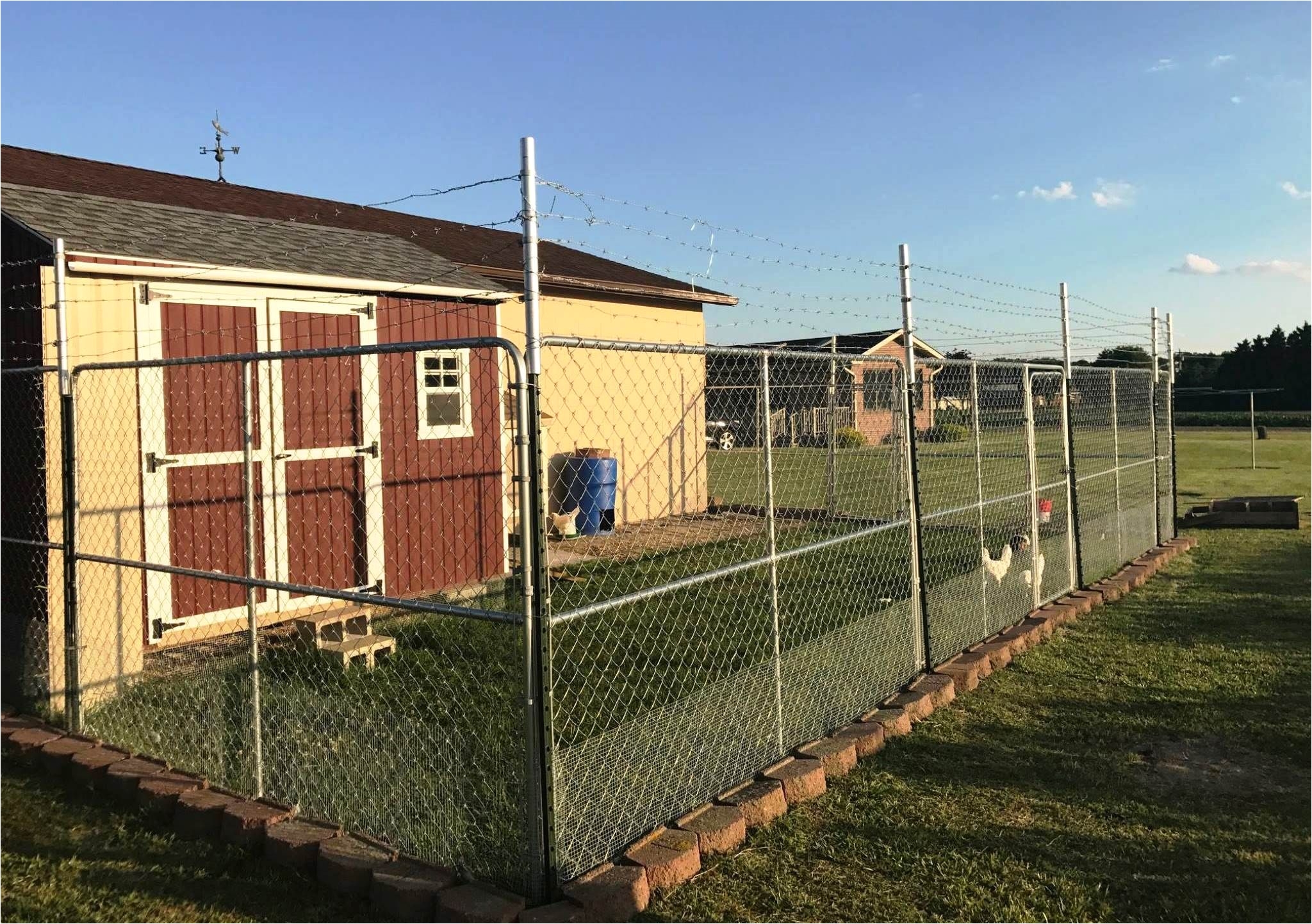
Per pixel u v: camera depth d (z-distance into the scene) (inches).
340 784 147.0
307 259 277.7
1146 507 384.2
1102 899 124.6
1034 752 176.1
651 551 387.9
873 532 203.2
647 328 521.0
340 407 275.0
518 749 166.6
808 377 508.1
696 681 212.5
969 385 320.2
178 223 276.5
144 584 225.6
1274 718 191.6
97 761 166.9
